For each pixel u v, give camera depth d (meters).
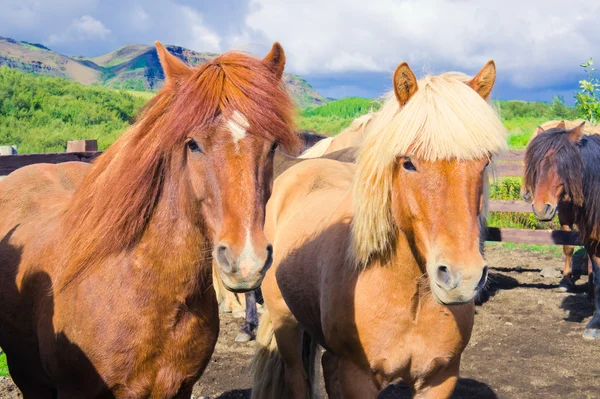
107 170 2.18
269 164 1.87
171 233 2.02
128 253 2.04
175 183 2.00
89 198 2.21
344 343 2.39
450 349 2.28
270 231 3.39
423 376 2.32
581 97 8.43
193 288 2.06
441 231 1.87
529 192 5.33
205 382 4.02
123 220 2.04
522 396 3.75
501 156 2.06
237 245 1.69
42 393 2.68
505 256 7.99
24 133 38.78
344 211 2.63
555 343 4.74
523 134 16.06
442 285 1.85
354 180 2.29
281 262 3.01
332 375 2.99
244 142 1.75
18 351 2.48
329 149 6.81
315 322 2.79
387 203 2.17
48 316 2.15
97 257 2.06
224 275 1.72
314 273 2.69
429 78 2.03
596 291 4.92
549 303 5.89
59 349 2.08
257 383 3.39
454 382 2.38
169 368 2.08
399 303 2.23
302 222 2.99
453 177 1.86
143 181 2.04
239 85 1.79
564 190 4.89
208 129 1.77
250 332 4.94
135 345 2.00
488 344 4.75
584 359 4.38
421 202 1.94
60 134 39.16
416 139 1.90
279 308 3.21
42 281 2.25
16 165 5.15
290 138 1.88
